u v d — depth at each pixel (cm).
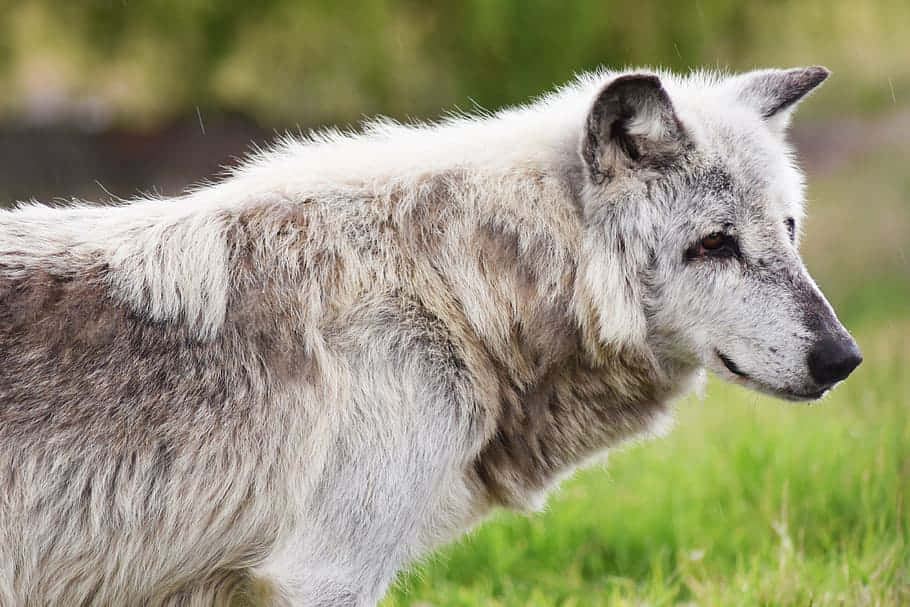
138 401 884
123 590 909
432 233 955
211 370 900
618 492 1530
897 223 3681
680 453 1680
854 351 951
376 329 916
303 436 899
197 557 913
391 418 900
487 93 4138
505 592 1292
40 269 903
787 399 974
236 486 897
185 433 888
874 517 1346
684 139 973
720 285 973
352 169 991
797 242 1065
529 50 4066
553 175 988
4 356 870
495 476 992
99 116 4466
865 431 1586
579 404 1007
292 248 937
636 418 1044
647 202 972
